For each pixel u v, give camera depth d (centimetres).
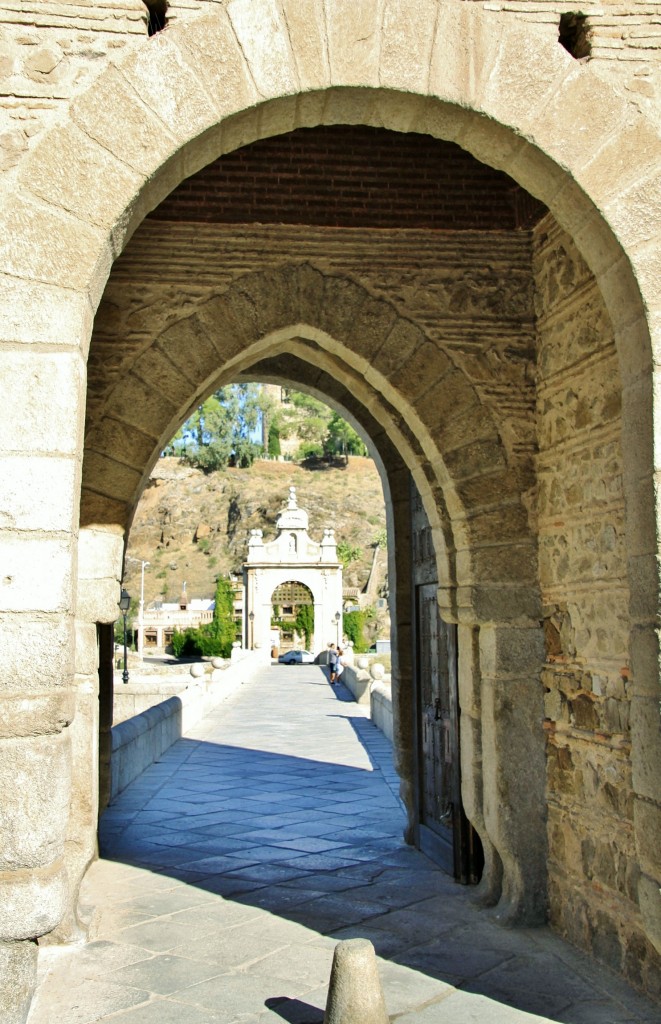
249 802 958
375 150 616
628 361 431
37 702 366
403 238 617
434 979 464
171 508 9894
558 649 557
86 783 546
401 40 426
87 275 395
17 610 371
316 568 5134
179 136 409
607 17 446
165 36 414
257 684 2939
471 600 584
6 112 402
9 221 392
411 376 609
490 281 616
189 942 521
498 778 562
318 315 609
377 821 858
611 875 479
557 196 448
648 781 402
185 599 7769
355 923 555
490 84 430
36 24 411
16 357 384
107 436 586
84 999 440
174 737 1463
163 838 789
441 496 637
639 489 416
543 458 587
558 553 559
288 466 10625
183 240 605
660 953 397
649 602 405
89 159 402
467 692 613
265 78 417
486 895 587
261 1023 412
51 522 378
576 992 449
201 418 10488
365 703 2155
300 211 612
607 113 433
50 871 364
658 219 426
